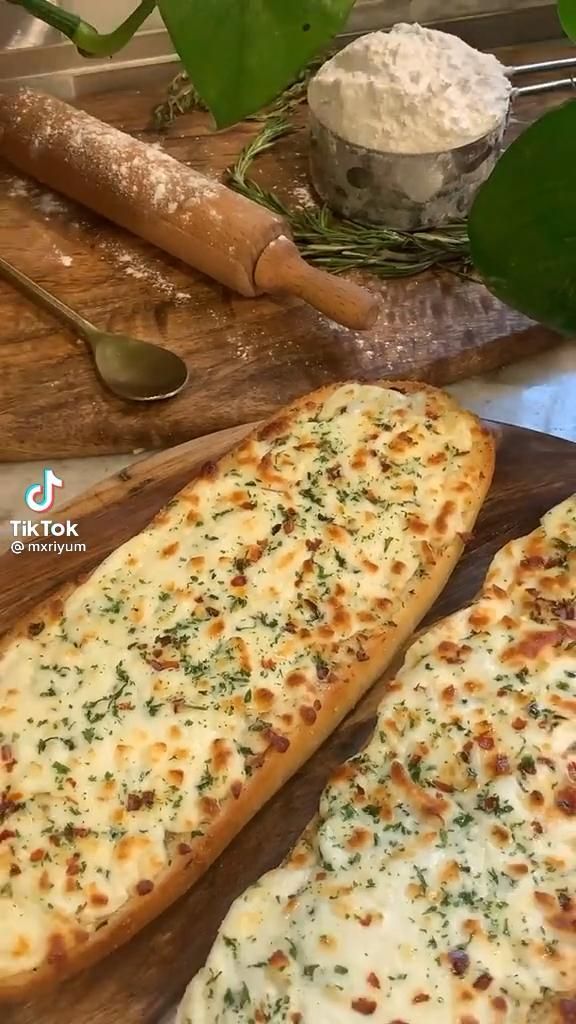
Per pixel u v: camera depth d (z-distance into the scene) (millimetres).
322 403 501
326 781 434
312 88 587
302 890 398
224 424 523
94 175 583
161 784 412
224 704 426
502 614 449
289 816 428
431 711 427
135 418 520
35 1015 391
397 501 470
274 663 435
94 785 410
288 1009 376
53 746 415
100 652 435
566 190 470
